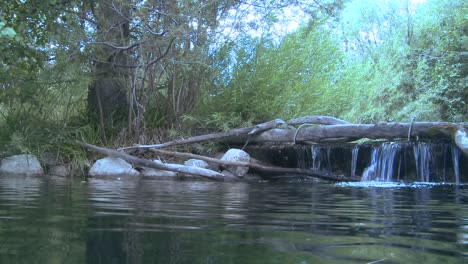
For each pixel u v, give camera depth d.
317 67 9.51
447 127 6.59
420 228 2.16
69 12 7.59
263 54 9.12
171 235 1.82
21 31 6.90
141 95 8.98
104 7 8.08
